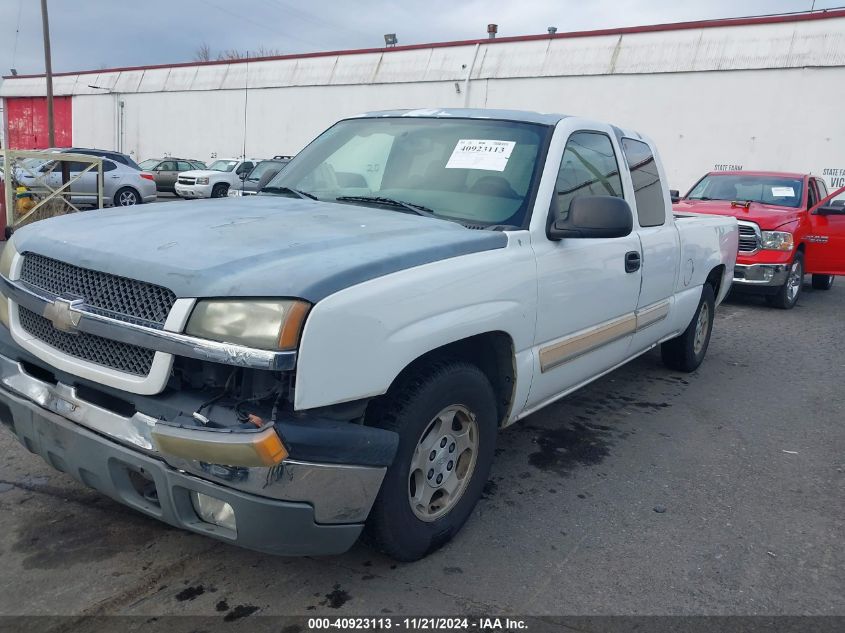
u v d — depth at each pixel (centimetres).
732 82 2239
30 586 282
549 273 353
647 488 405
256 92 3416
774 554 338
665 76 2350
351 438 247
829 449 481
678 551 336
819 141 2120
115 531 325
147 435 246
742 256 990
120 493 264
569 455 447
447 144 395
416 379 286
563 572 313
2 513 336
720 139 2280
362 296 250
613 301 426
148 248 266
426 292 276
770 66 2167
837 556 339
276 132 3375
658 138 2389
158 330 238
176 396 246
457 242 305
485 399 323
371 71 3034
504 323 323
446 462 315
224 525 250
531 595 295
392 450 262
